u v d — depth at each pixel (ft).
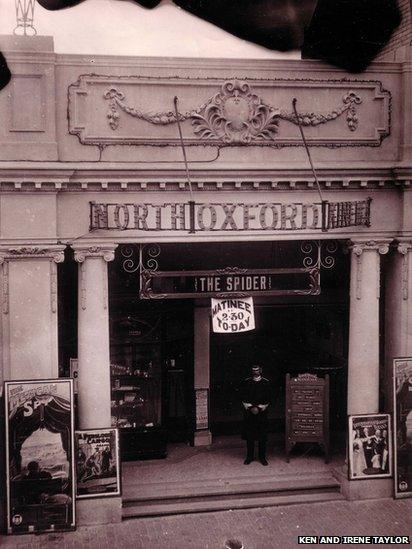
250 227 37.58
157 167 35.60
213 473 41.14
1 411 34.63
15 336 35.47
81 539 34.35
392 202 39.22
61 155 35.47
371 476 38.68
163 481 39.93
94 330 36.52
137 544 33.78
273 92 37.47
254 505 37.81
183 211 36.47
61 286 43.80
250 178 36.86
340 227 37.35
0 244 34.81
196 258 45.65
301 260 47.03
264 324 48.96
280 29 39.70
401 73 38.58
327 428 42.14
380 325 47.09
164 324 45.21
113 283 44.16
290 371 49.29
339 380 49.01
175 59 36.22
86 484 35.88
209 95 36.83
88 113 35.65
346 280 48.42
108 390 36.96
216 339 48.47
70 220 35.81
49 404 34.71
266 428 42.29
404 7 38.58
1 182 34.24
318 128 38.14
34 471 34.73
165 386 45.06
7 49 34.12
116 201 36.19
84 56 35.24
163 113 36.35
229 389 48.75
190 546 33.47
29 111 34.63
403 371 38.34
